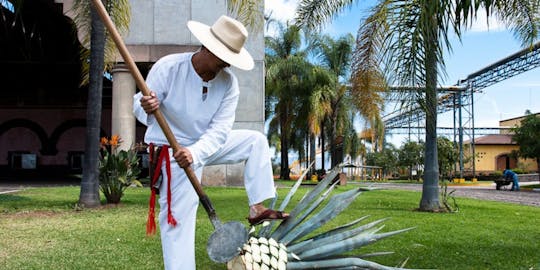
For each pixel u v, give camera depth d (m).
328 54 26.48
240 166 16.95
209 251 2.86
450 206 10.69
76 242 5.79
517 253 5.55
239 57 2.94
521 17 9.58
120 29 10.79
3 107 27.12
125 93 16.39
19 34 20.73
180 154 2.84
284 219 3.23
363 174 38.44
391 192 16.62
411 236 6.53
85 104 27.52
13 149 27.20
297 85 26.62
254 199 3.22
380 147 41.00
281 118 29.39
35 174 27.00
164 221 3.07
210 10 16.59
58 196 12.04
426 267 4.75
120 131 16.34
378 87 10.09
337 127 26.95
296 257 2.99
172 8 16.48
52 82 27.27
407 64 6.19
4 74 26.64
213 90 3.08
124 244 5.66
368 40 9.96
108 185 10.27
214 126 3.09
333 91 25.97
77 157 27.39
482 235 6.79
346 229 3.39
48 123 27.44
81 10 10.86
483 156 50.44
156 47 16.41
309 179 30.08
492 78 33.50
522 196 18.97
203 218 7.93
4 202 10.37
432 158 10.37
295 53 28.22
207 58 2.98
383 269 3.17
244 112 16.81
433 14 5.87
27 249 5.36
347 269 3.08
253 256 2.86
